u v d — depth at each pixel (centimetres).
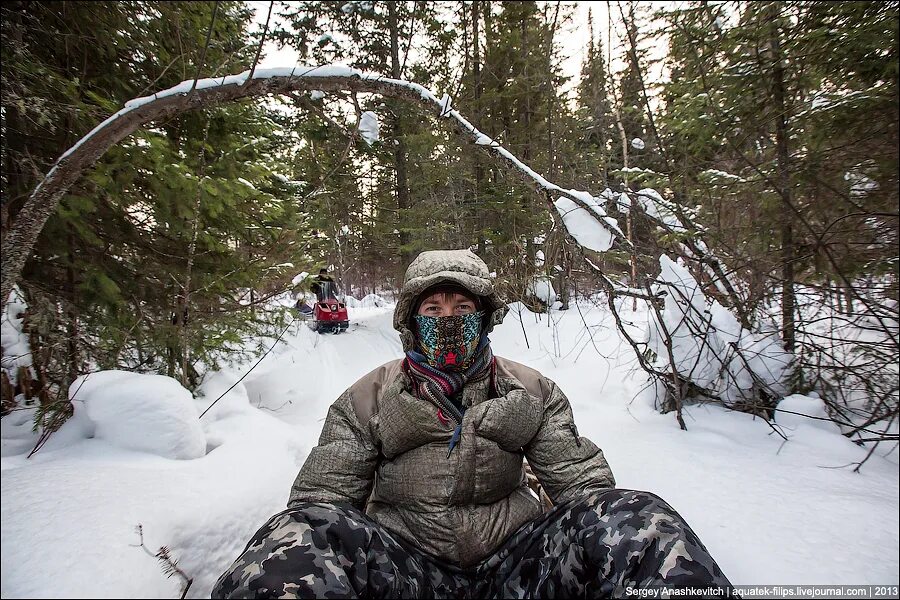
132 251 384
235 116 418
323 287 986
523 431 154
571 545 124
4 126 288
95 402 261
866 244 345
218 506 206
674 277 409
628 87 555
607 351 570
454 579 143
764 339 393
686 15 412
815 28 366
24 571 136
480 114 851
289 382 512
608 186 398
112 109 311
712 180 438
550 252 430
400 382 157
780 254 418
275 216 450
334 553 113
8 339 291
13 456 231
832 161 385
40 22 300
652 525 114
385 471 157
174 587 156
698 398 409
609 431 359
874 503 218
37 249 325
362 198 1020
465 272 169
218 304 427
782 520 205
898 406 296
